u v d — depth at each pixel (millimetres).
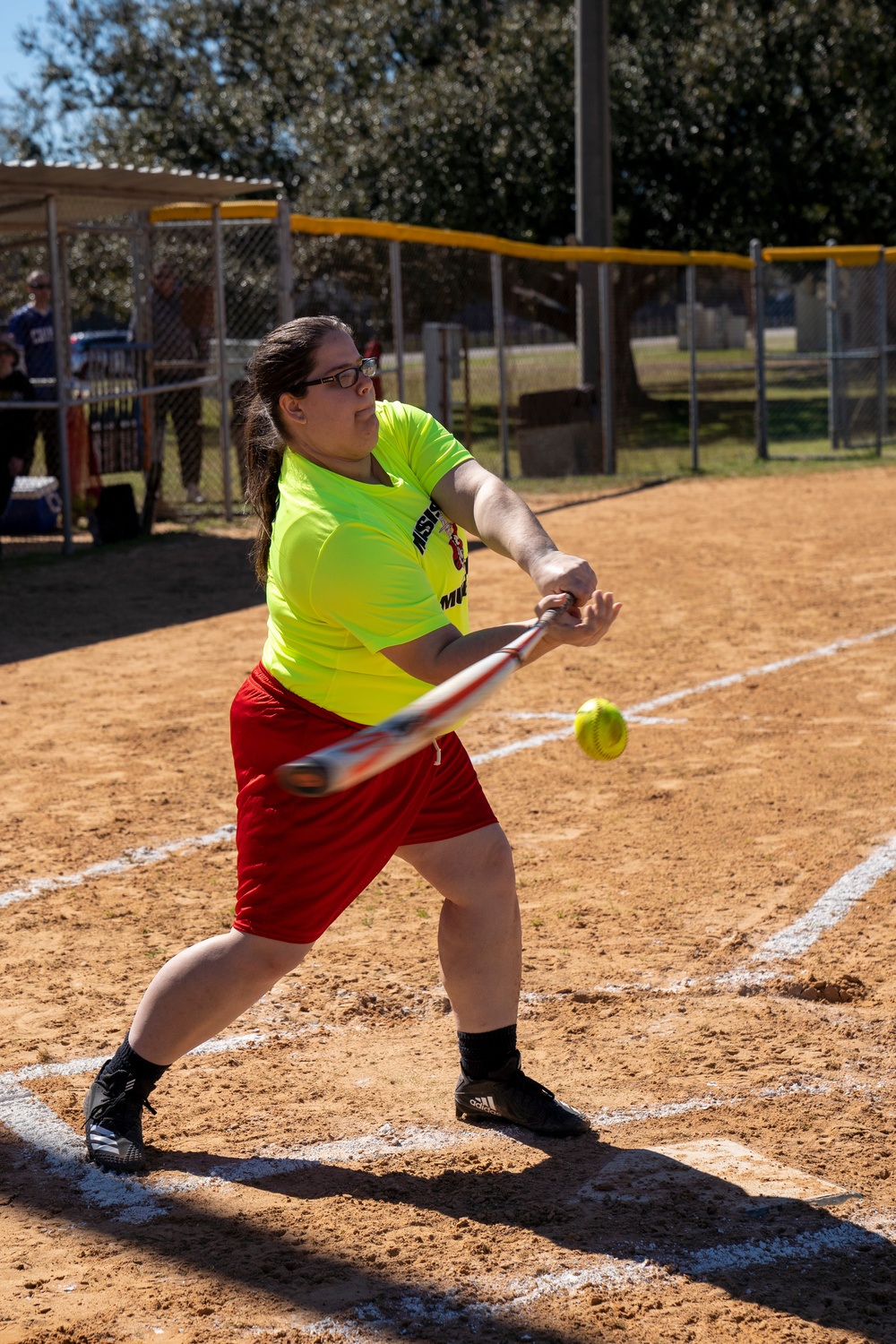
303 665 4672
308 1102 5508
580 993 6395
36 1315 4105
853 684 12180
